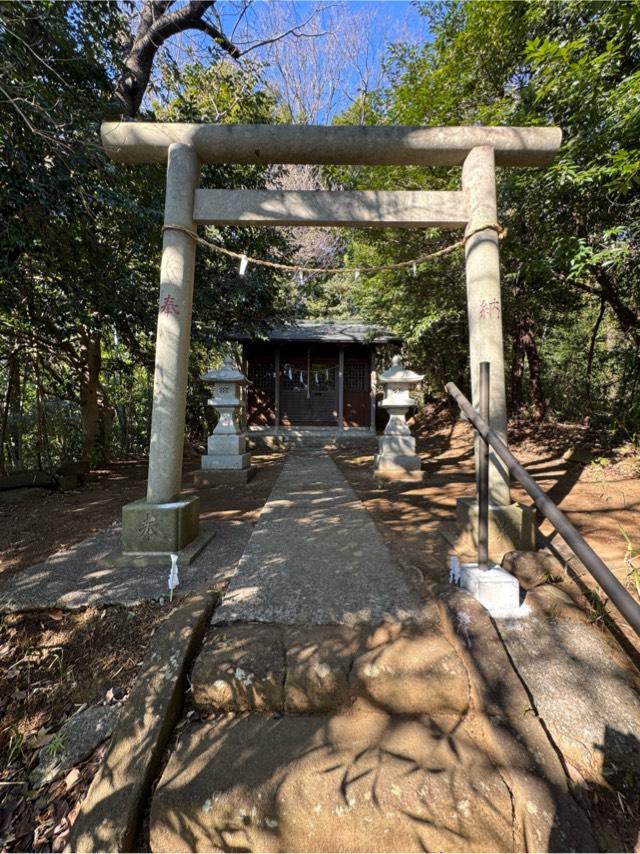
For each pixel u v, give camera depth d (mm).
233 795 1247
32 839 1265
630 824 1183
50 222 3789
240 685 1540
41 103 3385
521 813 1184
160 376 2732
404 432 5789
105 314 5141
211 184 6109
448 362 11523
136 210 4316
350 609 1914
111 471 6453
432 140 2803
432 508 3797
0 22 2939
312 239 14859
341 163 2949
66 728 1538
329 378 11383
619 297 5656
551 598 1987
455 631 1722
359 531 3066
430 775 1278
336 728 1459
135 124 2779
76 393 7055
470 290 2830
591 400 8109
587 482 4422
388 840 1181
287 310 9016
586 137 3754
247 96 6766
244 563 2443
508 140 2807
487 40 4992
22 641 1926
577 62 3811
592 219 4586
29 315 5004
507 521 2600
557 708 1467
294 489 4746
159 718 1431
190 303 2871
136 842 1213
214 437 5641
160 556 2514
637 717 1443
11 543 3053
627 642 1812
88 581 2291
